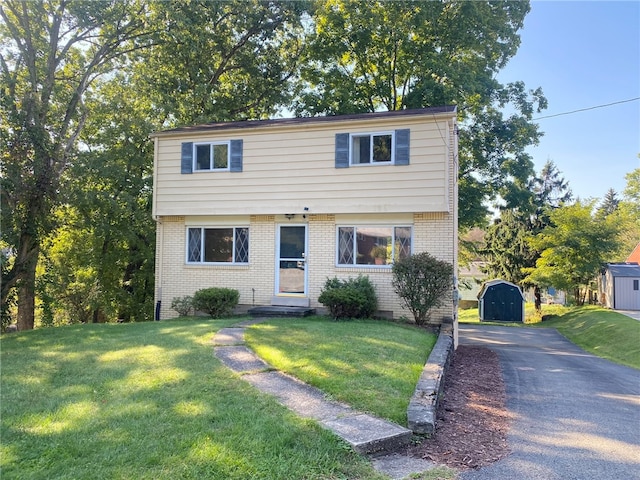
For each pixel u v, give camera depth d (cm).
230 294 1270
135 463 349
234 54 2277
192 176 1373
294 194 1278
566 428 529
